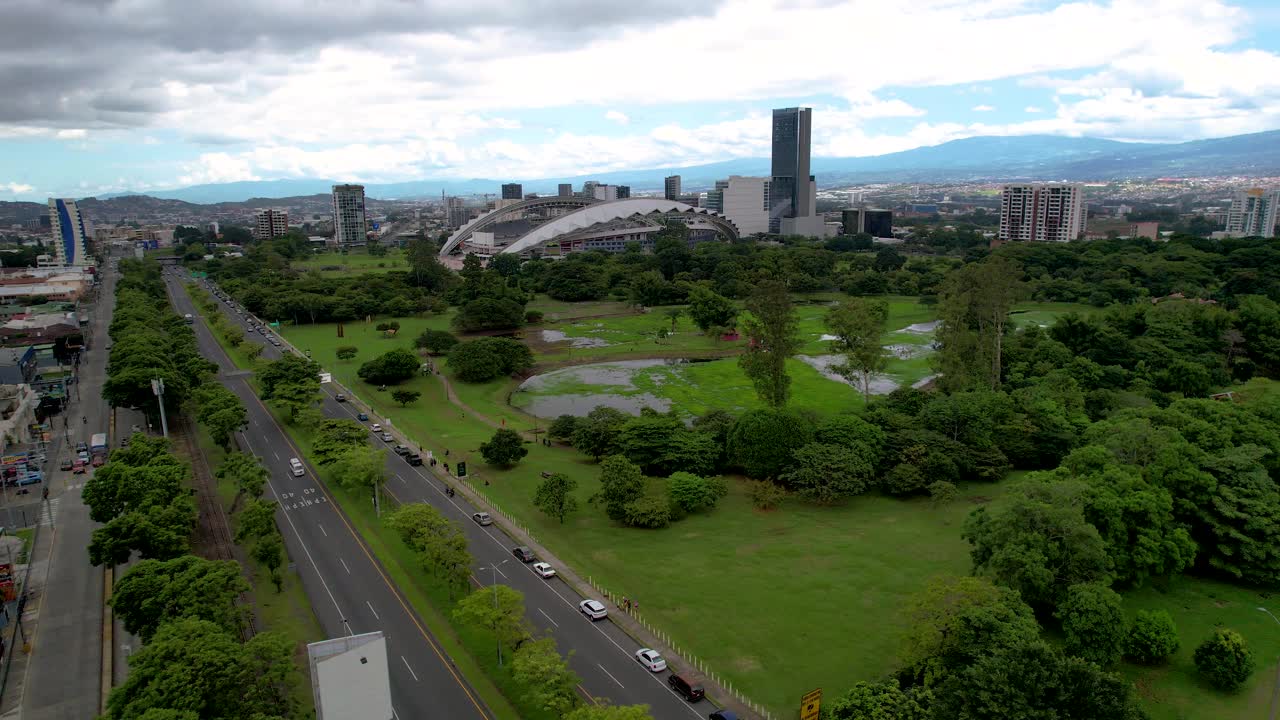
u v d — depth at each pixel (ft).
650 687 249.14
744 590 310.65
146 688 208.13
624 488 375.04
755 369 504.02
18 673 259.80
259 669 222.07
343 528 368.68
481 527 371.35
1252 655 251.60
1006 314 593.42
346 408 586.45
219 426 455.22
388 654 267.18
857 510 392.88
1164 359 602.03
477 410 591.78
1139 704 213.05
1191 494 329.11
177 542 304.50
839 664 260.83
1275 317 645.10
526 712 236.63
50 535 366.43
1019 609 250.16
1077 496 293.23
